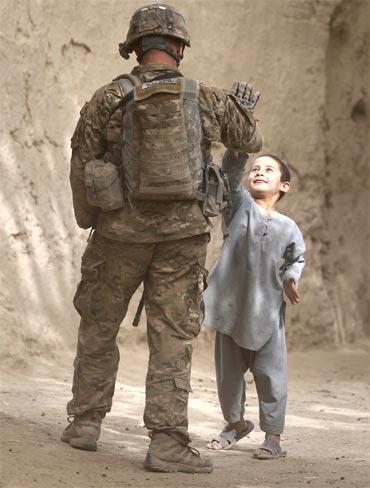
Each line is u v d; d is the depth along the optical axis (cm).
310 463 1001
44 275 1647
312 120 2256
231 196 1005
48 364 1545
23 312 1569
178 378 877
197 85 863
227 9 2050
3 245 1584
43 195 1684
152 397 876
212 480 871
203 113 865
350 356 2231
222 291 1025
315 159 2266
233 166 974
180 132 841
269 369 1023
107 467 874
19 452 875
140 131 852
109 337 914
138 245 874
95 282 898
